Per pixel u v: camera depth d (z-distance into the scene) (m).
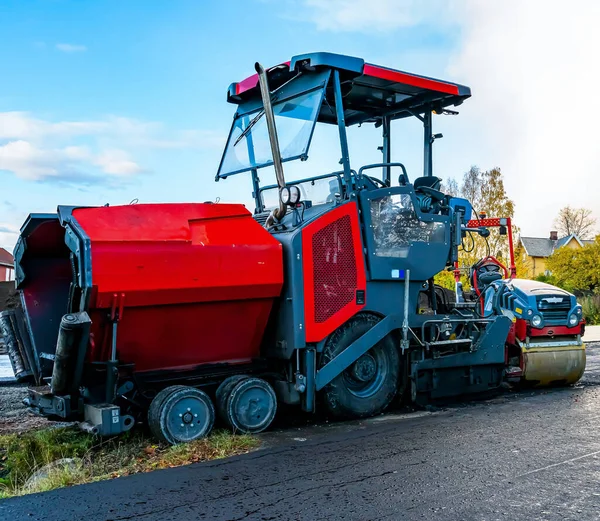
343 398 6.59
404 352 7.13
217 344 6.20
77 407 5.56
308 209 7.04
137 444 5.61
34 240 6.09
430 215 7.26
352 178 6.74
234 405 5.90
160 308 5.61
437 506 3.87
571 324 8.49
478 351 7.55
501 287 8.88
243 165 7.38
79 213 5.46
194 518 3.75
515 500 3.95
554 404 7.29
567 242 49.94
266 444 5.55
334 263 6.46
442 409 7.11
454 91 7.81
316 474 4.56
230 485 4.34
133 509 3.91
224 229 6.00
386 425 6.28
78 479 4.57
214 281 5.75
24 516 3.81
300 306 6.18
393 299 6.92
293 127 6.67
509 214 26.44
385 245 6.84
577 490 4.12
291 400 6.26
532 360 8.27
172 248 5.57
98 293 5.21
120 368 5.67
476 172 27.25
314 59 6.37
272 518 3.73
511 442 5.40
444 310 7.88
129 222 5.54
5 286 6.73
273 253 6.12
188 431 5.63
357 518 3.71
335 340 6.53
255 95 7.40
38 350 6.23
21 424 6.75
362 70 6.62
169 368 6.00
